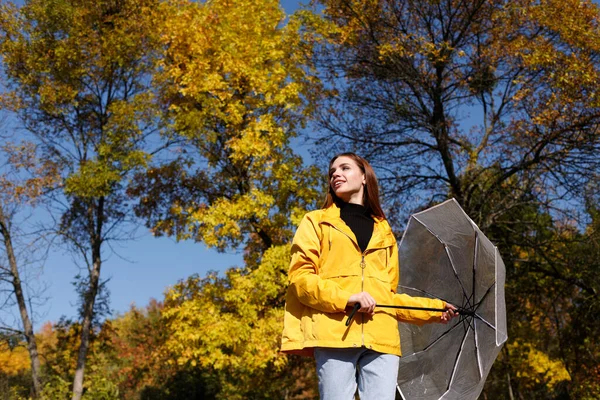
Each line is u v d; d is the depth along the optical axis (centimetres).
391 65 1452
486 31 1472
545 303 1739
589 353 1644
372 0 1443
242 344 1243
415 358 380
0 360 2412
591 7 1363
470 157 1450
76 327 1742
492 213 1439
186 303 1259
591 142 1356
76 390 1563
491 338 348
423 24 1473
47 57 1553
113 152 1471
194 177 1495
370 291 300
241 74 1347
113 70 1620
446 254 391
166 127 1412
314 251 307
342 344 283
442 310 332
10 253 1598
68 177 1491
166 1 1490
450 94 1485
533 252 1545
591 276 1488
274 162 1337
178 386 2258
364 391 288
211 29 1353
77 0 1582
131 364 2398
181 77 1386
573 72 1338
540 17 1369
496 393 2205
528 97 1402
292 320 305
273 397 2030
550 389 2023
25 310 1609
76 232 1634
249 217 1324
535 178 1420
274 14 1414
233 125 1358
